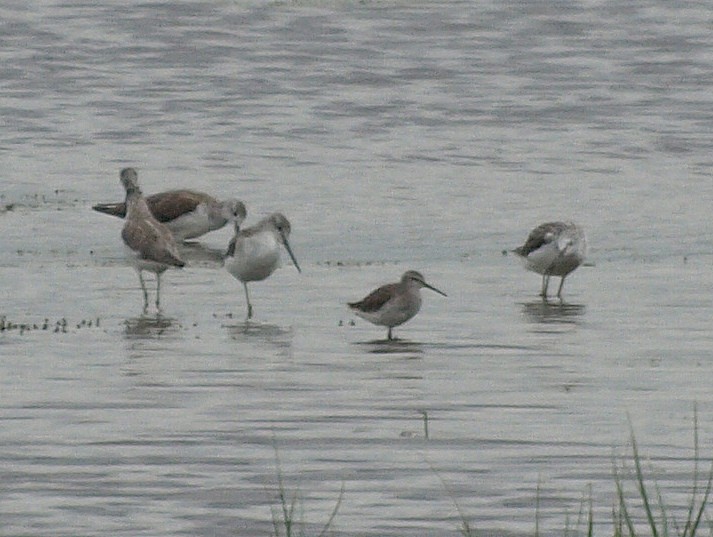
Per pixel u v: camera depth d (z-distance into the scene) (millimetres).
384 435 17250
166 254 24219
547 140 41969
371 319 22141
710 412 18141
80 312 23875
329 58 50500
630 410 18266
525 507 14914
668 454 16516
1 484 15547
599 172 38125
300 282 26297
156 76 48594
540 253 24984
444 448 16766
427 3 56406
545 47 52125
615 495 15211
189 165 38906
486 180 37000
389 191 35594
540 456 16484
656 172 38188
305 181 36906
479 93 47031
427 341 21953
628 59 51000
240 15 54844
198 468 16094
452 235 30781
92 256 28609
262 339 22062
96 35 52656
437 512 14789
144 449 16734
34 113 44406
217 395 18953
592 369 20266
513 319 23391
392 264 27953
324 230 31312
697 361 20703
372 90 47281
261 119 44062
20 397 18797
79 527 14375
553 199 34781
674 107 45875
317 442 17000
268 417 17969
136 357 20891
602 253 29031
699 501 14992
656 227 31625
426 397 18859
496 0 56656
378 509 14875
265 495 15289
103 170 38250
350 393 19047
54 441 17000
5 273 26875
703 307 24219
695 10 56219
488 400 18719
